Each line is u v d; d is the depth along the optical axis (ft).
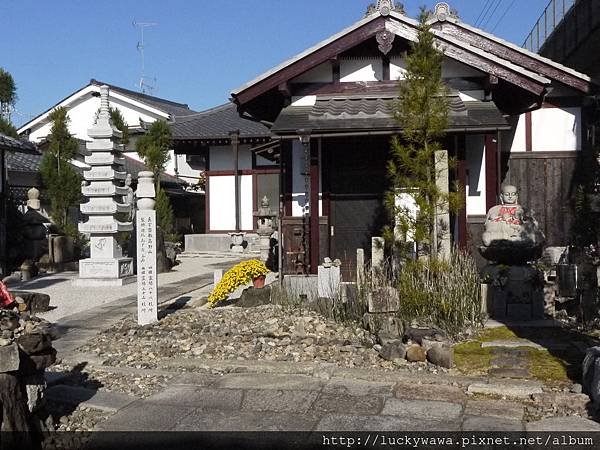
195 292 47.91
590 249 33.55
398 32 41.86
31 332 18.34
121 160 57.93
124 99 127.54
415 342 25.49
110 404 20.49
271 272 58.23
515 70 40.83
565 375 22.54
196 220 119.24
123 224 55.83
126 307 41.39
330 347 26.55
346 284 34.55
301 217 44.70
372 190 44.93
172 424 18.90
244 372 23.93
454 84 43.86
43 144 94.58
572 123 46.09
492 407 19.75
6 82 118.11
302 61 43.34
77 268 68.80
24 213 72.18
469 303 31.12
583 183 38.40
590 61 53.78
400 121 32.22
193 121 95.09
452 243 40.32
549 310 32.78
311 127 40.29
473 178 43.60
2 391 15.64
